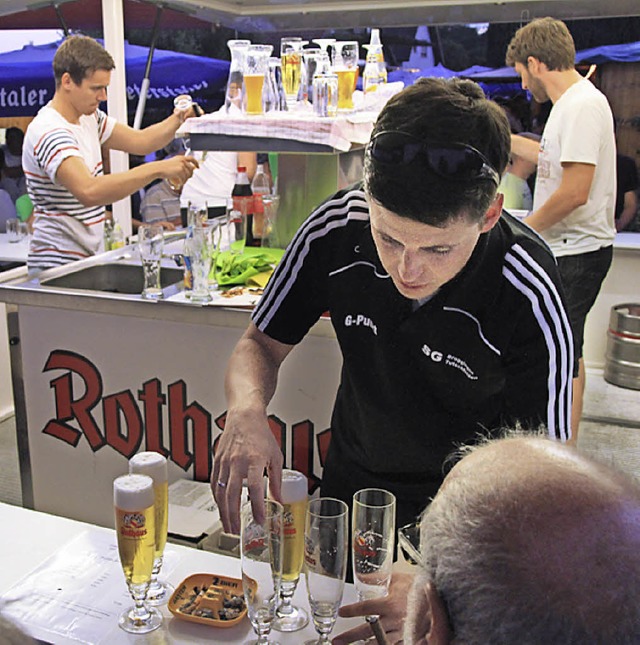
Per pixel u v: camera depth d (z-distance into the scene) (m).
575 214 3.30
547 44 3.17
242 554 1.17
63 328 2.70
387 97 2.96
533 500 0.60
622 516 0.59
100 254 3.30
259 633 1.19
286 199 3.11
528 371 1.42
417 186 1.12
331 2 4.06
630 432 4.02
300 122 2.44
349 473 1.73
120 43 4.27
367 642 1.18
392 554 1.25
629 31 4.27
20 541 1.52
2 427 4.10
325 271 1.61
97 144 3.54
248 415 1.49
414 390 1.54
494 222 1.27
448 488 0.67
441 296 1.43
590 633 0.55
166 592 1.35
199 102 4.67
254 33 4.52
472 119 1.12
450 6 4.13
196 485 2.55
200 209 2.69
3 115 4.36
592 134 3.12
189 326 2.54
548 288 1.38
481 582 0.59
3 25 4.26
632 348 4.53
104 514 2.84
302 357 2.44
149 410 2.66
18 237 4.55
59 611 1.29
